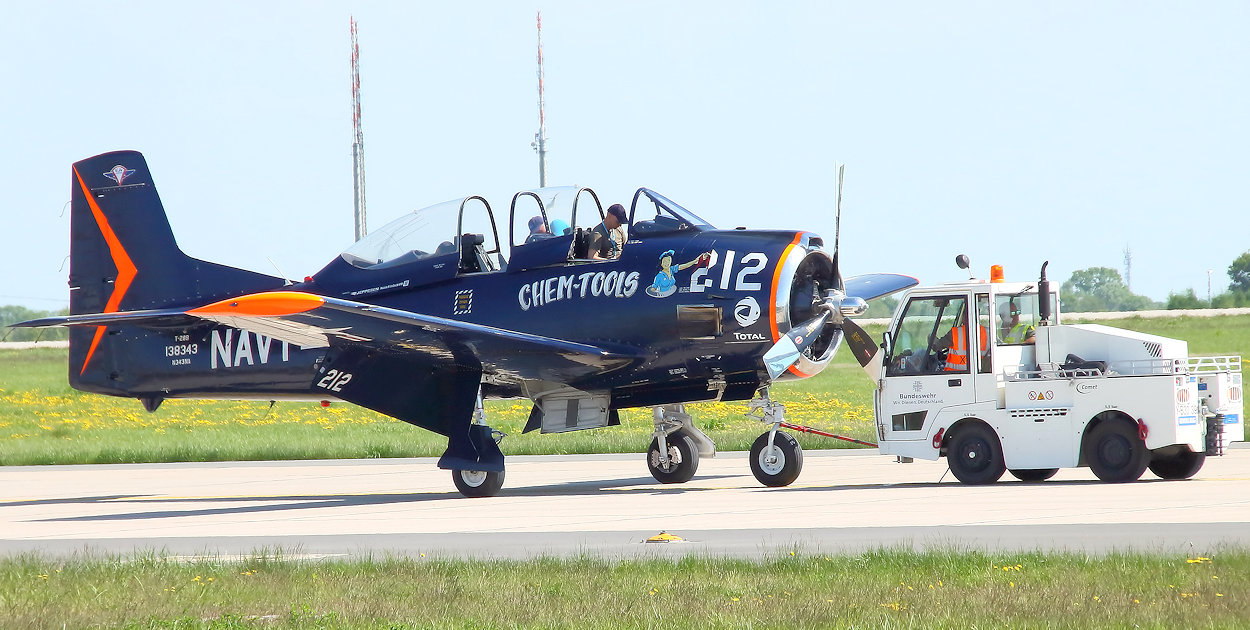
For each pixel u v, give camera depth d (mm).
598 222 53500
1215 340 172250
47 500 57312
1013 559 28031
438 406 51875
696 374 50781
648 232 51156
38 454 85625
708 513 41344
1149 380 45250
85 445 95250
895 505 41375
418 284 54312
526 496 51500
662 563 28828
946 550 29781
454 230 54125
